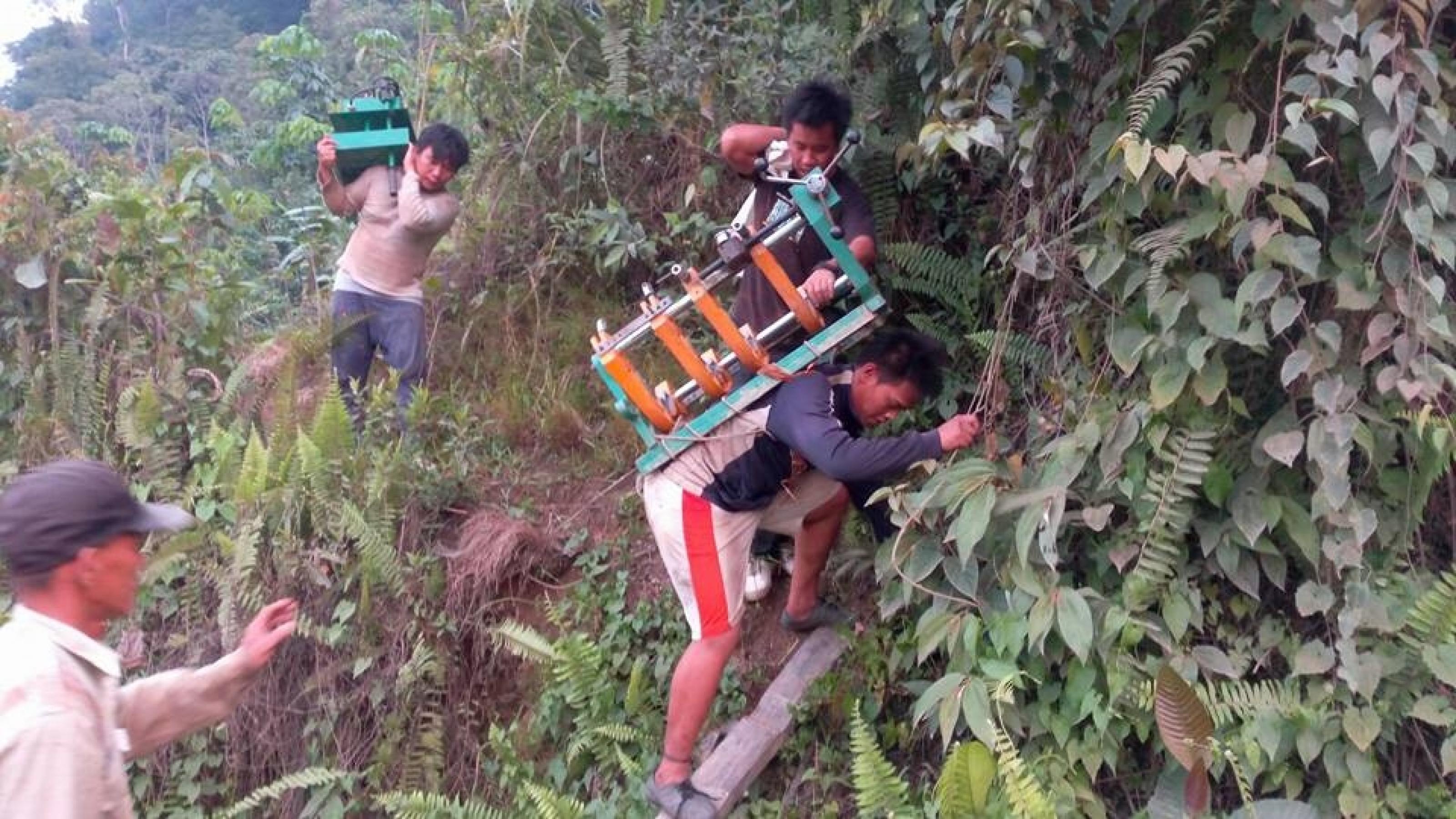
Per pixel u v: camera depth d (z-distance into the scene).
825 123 3.45
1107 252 2.90
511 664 4.07
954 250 4.31
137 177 5.81
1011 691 2.83
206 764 4.05
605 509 4.46
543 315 5.31
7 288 5.16
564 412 4.87
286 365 4.65
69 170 5.38
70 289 5.20
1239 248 2.63
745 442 3.19
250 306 6.08
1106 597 2.96
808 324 3.24
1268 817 2.63
